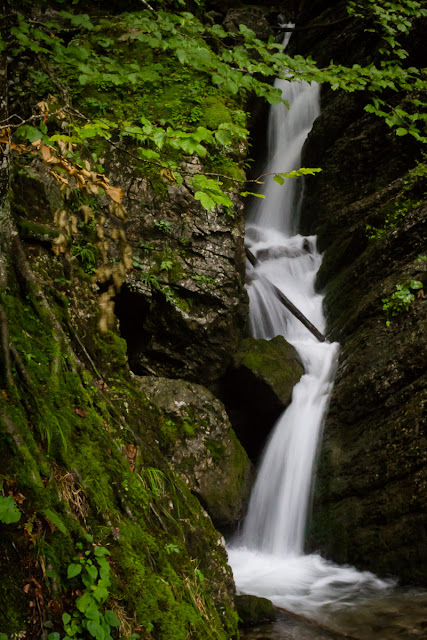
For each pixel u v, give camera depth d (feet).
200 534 14.64
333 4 50.03
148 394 21.17
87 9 28.81
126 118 24.76
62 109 9.73
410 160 35.68
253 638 14.89
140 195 23.34
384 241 27.81
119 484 12.22
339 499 21.49
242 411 25.44
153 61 27.99
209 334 23.47
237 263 24.67
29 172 18.26
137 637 9.71
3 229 13.55
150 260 22.79
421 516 19.07
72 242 19.66
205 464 20.59
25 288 13.57
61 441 11.26
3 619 8.40
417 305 23.47
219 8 53.52
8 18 12.72
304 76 15.47
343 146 38.06
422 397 20.65
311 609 16.84
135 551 11.20
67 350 13.65
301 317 29.43
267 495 22.81
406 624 15.62
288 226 41.50
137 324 23.35
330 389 24.34
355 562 20.11
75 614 9.11
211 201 8.68
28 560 9.09
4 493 9.41
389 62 17.62
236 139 25.99
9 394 10.82
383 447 20.97
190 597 12.05
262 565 20.71
